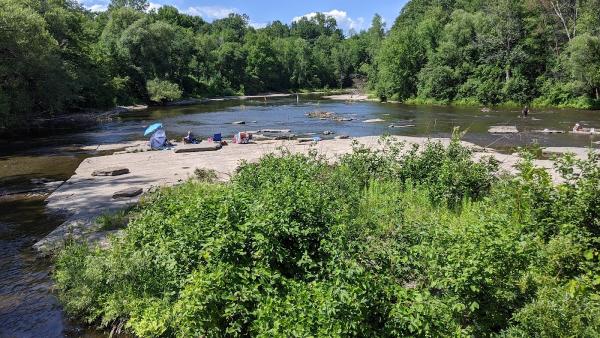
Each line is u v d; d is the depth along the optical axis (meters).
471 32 66.25
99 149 30.50
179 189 15.04
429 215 11.68
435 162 14.67
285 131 37.25
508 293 6.41
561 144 27.84
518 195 9.20
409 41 73.12
